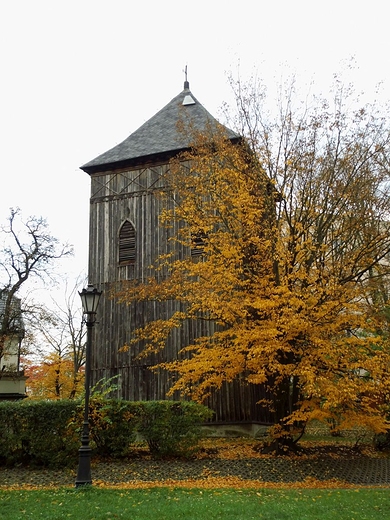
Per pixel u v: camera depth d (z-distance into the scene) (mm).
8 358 40688
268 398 24891
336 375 17297
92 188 28594
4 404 17438
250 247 18672
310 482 15602
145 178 27625
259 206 18062
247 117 19797
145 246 26734
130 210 27531
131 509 10969
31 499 11961
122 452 17453
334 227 19109
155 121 30234
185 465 16922
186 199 19891
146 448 18891
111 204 28000
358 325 17047
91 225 28125
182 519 10328
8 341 37750
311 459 18109
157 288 20938
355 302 17641
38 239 34875
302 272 16672
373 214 18656
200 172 19859
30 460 17156
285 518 10688
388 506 11945
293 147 19031
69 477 15797
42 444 16938
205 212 20047
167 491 12945
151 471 16234
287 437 18875
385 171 19188
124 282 25250
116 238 27453
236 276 17750
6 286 34125
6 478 15766
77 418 17266
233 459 17625
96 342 26422
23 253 34094
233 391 23594
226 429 23312
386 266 19703
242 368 17328
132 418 17672
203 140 20312
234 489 13695
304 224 18312
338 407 18000
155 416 17688
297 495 12906
